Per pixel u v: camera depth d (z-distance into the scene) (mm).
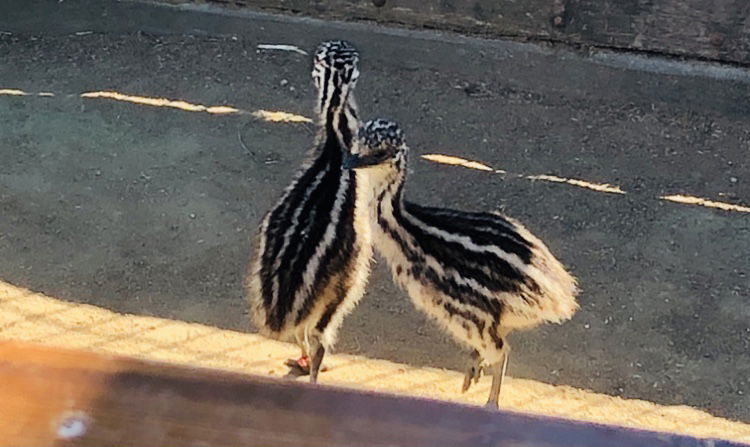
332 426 556
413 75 1964
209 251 1586
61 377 568
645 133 1852
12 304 1479
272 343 1443
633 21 1896
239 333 1457
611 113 1894
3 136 1795
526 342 1453
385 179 1338
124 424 551
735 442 558
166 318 1473
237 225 1636
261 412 559
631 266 1586
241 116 1861
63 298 1496
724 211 1695
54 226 1619
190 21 2033
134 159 1758
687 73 1896
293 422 557
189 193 1693
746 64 1895
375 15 1987
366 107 1891
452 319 1342
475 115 1882
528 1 1916
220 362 1408
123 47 2006
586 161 1790
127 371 572
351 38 1995
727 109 1895
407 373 1410
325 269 1330
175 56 1987
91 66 1960
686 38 1895
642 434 558
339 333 1462
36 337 1429
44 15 2027
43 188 1690
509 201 1705
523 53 1938
